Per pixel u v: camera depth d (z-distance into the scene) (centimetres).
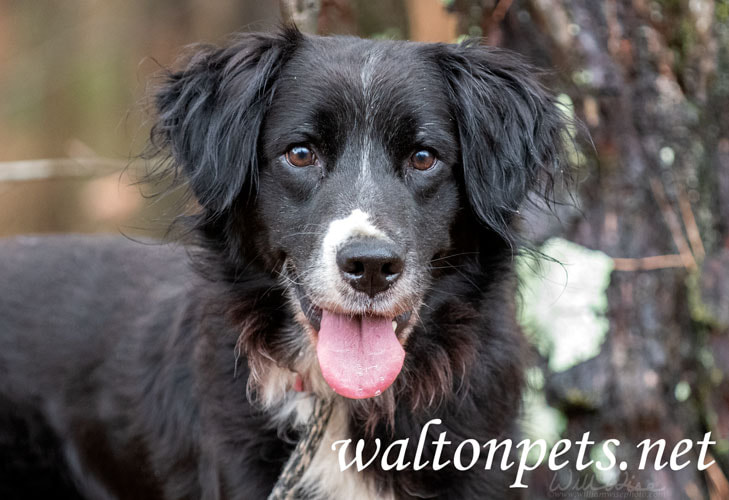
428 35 757
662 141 724
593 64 716
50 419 702
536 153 587
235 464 566
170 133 588
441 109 561
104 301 702
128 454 670
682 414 739
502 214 576
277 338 580
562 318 720
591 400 717
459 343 580
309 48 569
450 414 575
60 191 1638
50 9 1855
